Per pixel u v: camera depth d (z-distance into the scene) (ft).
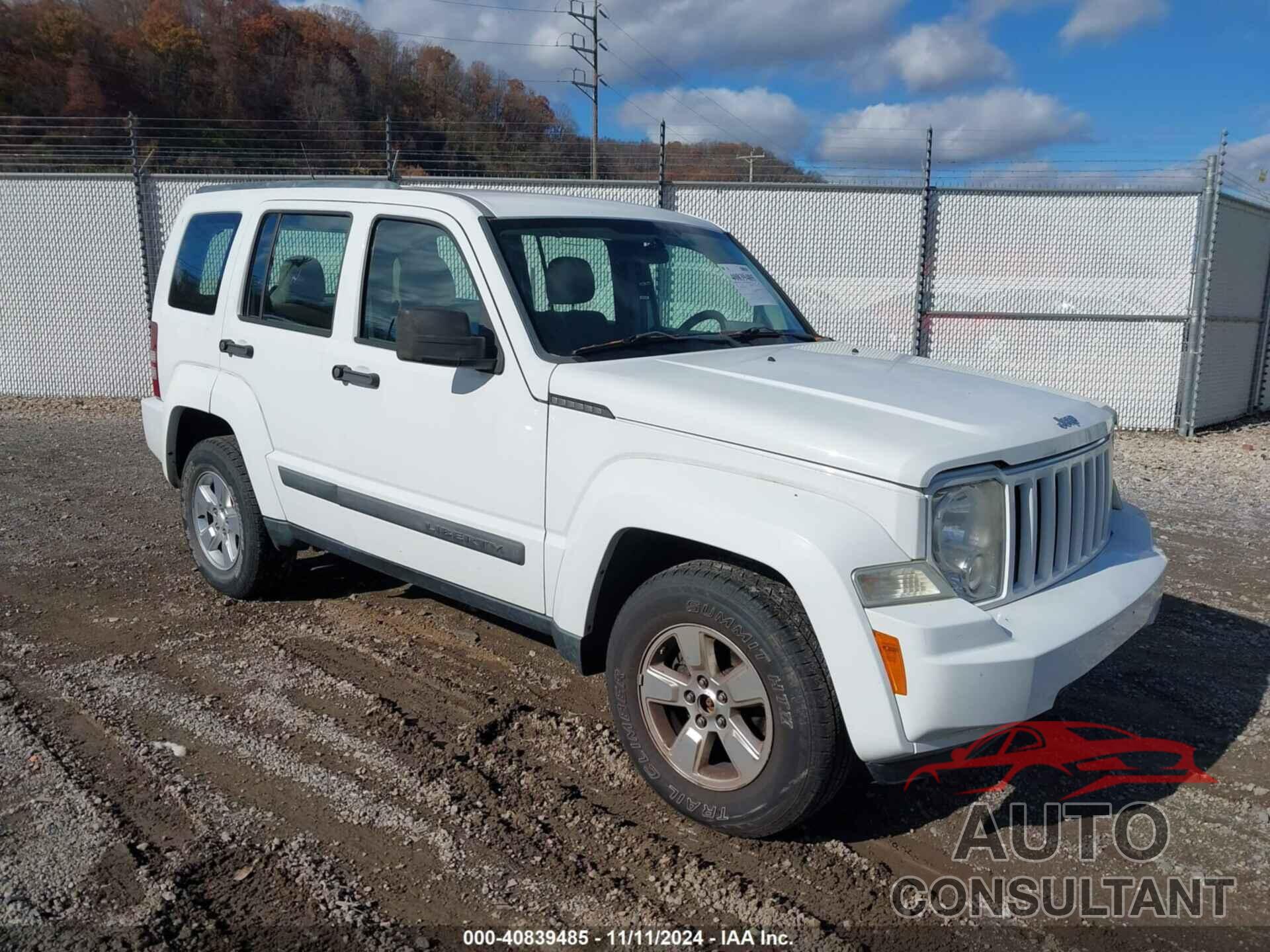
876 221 39.50
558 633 12.09
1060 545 11.08
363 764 12.13
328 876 9.92
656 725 11.21
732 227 39.81
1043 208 38.81
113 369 41.93
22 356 41.81
